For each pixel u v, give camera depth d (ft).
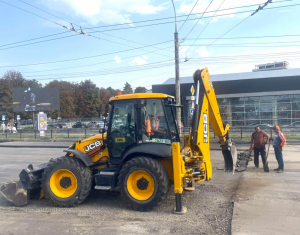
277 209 18.71
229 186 24.94
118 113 21.08
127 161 19.75
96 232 15.75
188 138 20.72
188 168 19.94
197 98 20.08
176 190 18.25
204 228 16.07
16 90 109.09
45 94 110.11
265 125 80.18
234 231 15.35
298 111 91.30
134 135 20.62
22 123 139.13
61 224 16.97
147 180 18.99
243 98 97.30
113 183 19.97
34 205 20.71
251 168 33.22
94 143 21.66
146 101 20.61
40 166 22.86
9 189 20.48
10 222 17.39
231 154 22.58
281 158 30.89
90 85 211.61
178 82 57.82
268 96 94.43
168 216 18.01
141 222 17.08
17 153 51.67
